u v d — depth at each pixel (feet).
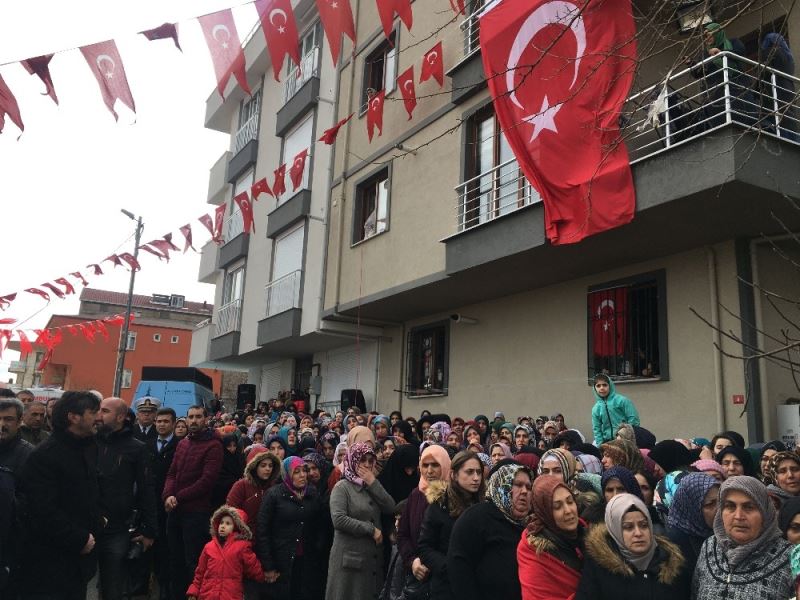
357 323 49.03
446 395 42.98
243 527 18.54
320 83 55.62
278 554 19.16
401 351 48.16
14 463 15.21
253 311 61.82
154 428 24.71
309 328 50.03
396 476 21.13
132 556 18.34
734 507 9.77
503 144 35.14
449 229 37.14
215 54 18.78
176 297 189.37
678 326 29.14
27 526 13.70
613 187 25.80
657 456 16.94
